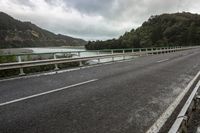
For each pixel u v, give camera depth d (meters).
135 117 4.27
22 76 9.84
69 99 5.54
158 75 9.74
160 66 13.66
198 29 119.31
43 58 13.62
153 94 6.11
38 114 4.40
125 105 5.04
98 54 17.56
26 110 4.66
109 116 4.30
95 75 9.87
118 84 7.56
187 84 7.60
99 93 6.20
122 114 4.42
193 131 3.50
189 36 112.94
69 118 4.17
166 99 5.58
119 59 21.06
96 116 4.29
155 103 5.21
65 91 6.49
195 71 11.20
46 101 5.37
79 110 4.65
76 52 14.71
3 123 3.94
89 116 4.29
